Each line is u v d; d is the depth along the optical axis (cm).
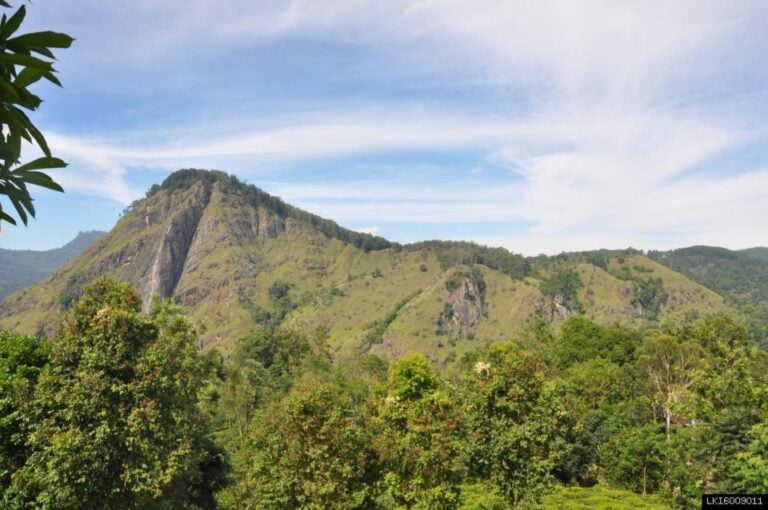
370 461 2086
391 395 2475
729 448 2511
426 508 2059
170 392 1830
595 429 4466
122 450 1666
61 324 1834
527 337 7981
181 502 2227
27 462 1589
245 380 6309
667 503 3397
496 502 2428
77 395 1606
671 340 5681
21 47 285
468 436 2317
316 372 6844
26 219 335
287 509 1842
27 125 306
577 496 3738
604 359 6712
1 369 1773
